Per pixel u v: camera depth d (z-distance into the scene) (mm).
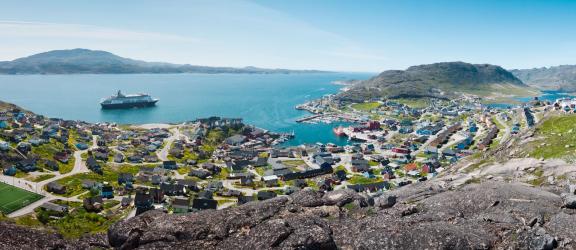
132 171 190500
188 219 39719
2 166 167625
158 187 163125
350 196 47125
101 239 39719
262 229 35625
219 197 156625
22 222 111188
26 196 137500
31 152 191625
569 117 101875
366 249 34469
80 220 119500
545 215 38500
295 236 34188
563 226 35594
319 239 33812
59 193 146125
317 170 193875
